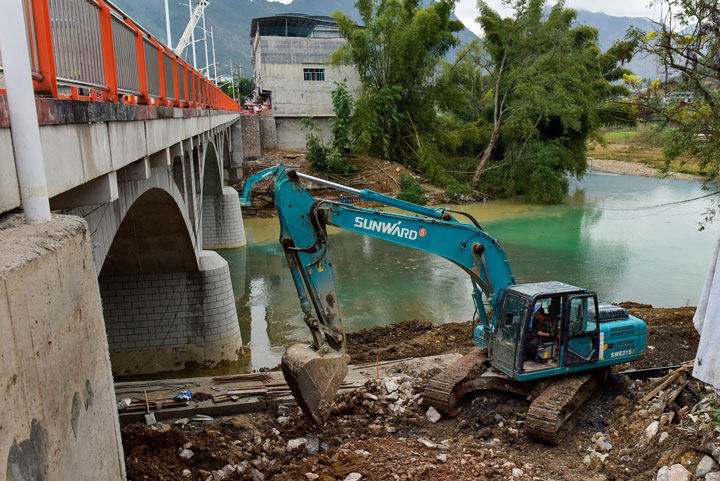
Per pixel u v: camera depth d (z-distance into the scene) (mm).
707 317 5727
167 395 12336
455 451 9688
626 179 63375
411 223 10602
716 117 17328
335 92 51156
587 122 49094
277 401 12070
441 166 52156
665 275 27312
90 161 6336
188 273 18078
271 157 53719
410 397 11992
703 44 16578
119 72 8188
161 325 18141
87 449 4301
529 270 27953
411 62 51594
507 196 51312
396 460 9211
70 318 4152
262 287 26234
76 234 4465
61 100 5344
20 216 4699
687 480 7199
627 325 11367
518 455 9555
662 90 18625
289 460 10102
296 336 20578
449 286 25625
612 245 33156
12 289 3207
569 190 55750
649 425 9102
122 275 17875
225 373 17719
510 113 50938
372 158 52281
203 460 10055
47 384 3625
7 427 3027
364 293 24719
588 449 9586
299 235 9328
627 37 17828
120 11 8609
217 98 27016
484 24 50500
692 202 47312
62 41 5938
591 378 11289
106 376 4938
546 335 10812
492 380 11359
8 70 4301
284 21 65812
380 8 52531
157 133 10148
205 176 31875
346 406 11805
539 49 49625
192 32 45844
